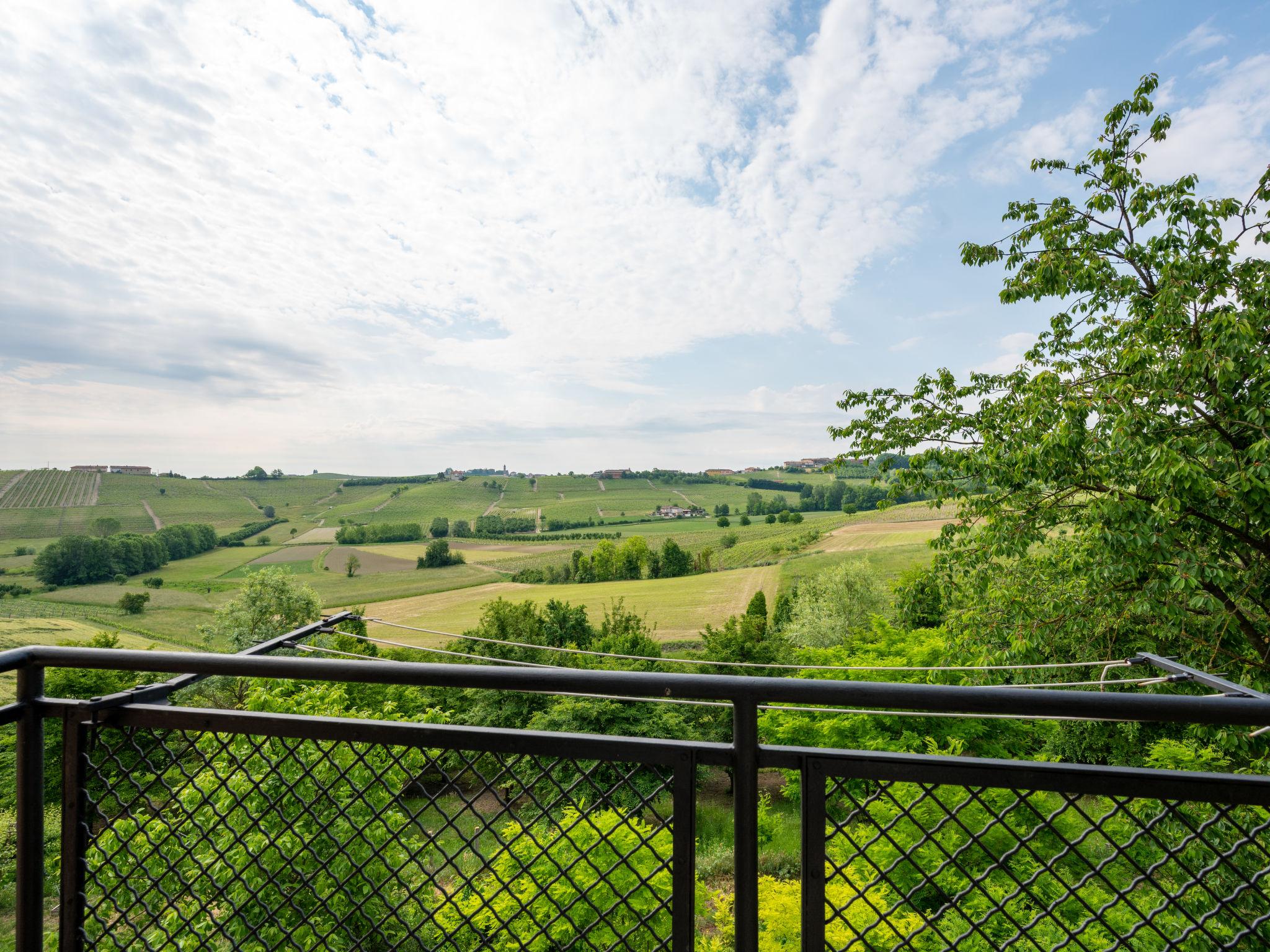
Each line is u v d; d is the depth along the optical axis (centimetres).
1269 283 796
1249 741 717
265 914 136
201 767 135
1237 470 739
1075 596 953
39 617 4731
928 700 105
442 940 129
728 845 1309
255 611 3912
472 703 2205
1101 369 962
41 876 139
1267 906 103
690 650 3741
